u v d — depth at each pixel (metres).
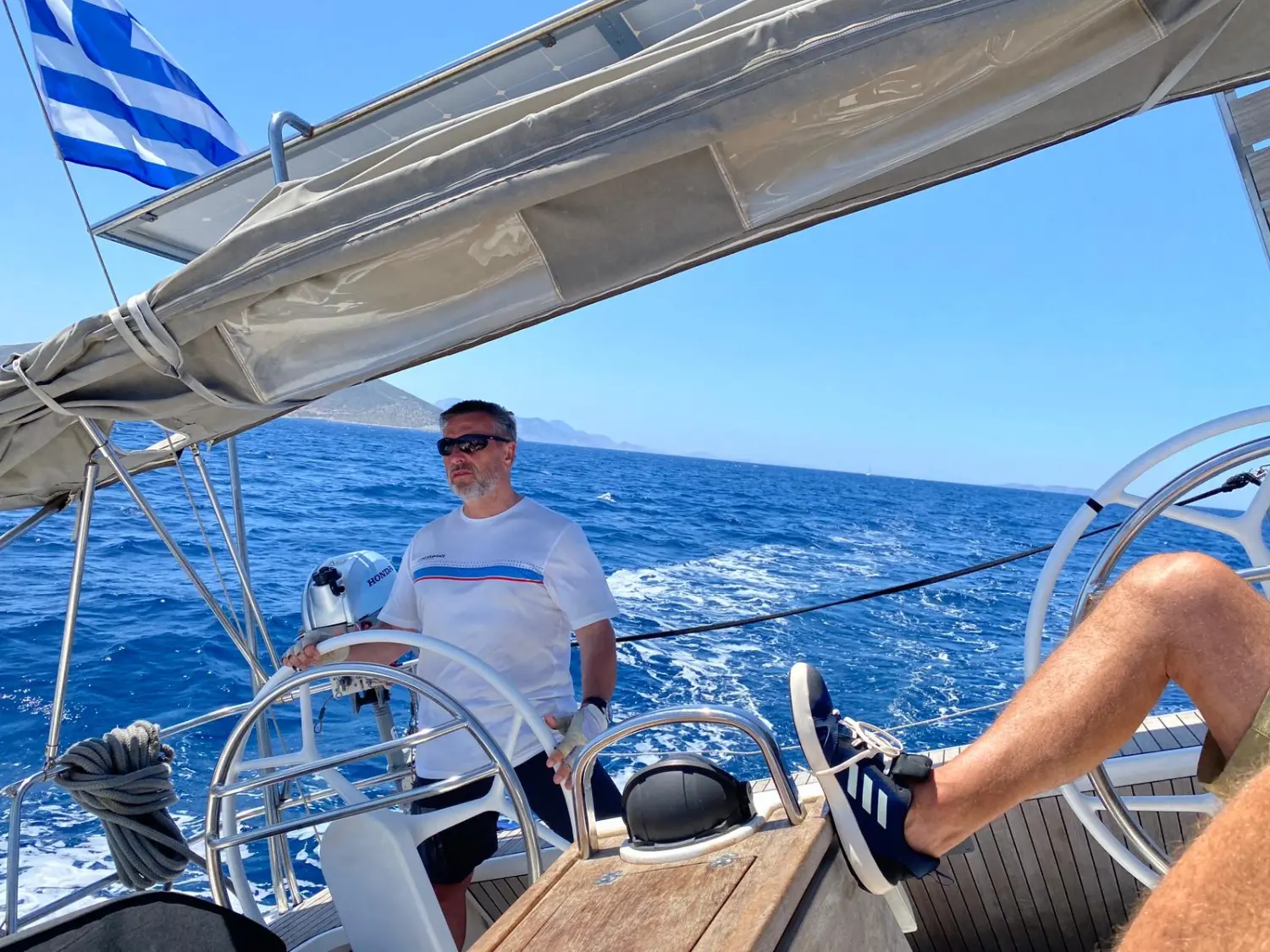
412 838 1.62
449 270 1.64
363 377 1.78
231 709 2.15
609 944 0.88
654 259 1.60
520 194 1.49
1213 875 0.40
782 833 1.05
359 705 2.46
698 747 4.76
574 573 2.21
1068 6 1.33
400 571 2.45
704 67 1.42
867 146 1.51
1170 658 1.02
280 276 1.60
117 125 3.40
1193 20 1.69
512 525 2.29
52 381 1.77
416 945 1.59
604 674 2.13
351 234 1.56
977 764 1.04
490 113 1.58
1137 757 1.72
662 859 1.06
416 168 1.54
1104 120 1.83
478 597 2.21
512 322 1.74
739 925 0.85
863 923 1.06
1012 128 1.83
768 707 5.58
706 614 8.85
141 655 7.02
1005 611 9.20
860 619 8.48
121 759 1.82
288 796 2.61
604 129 1.46
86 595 8.99
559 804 2.10
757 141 1.51
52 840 3.79
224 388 1.78
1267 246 2.16
